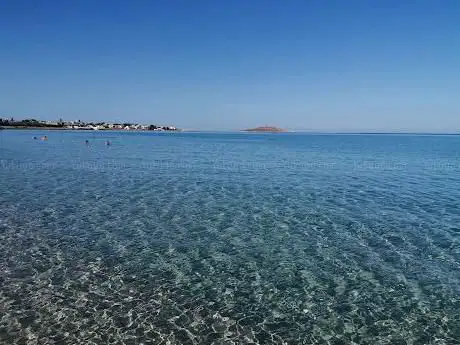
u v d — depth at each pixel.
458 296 12.83
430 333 10.74
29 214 22.39
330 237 18.75
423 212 24.00
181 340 10.20
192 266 15.05
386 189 32.66
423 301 12.50
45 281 13.48
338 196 29.17
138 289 13.04
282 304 12.23
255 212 23.59
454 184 35.78
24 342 9.90
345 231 19.73
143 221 21.23
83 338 10.15
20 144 90.06
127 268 14.74
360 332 10.77
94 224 20.50
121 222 20.98
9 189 30.27
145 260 15.57
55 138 126.81
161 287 13.23
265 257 16.08
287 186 33.62
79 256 15.87
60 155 61.72
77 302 12.05
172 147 90.50
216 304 12.16
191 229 19.83
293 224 20.97
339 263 15.51
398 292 13.09
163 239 18.19
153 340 10.15
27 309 11.53
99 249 16.72
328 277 14.21
